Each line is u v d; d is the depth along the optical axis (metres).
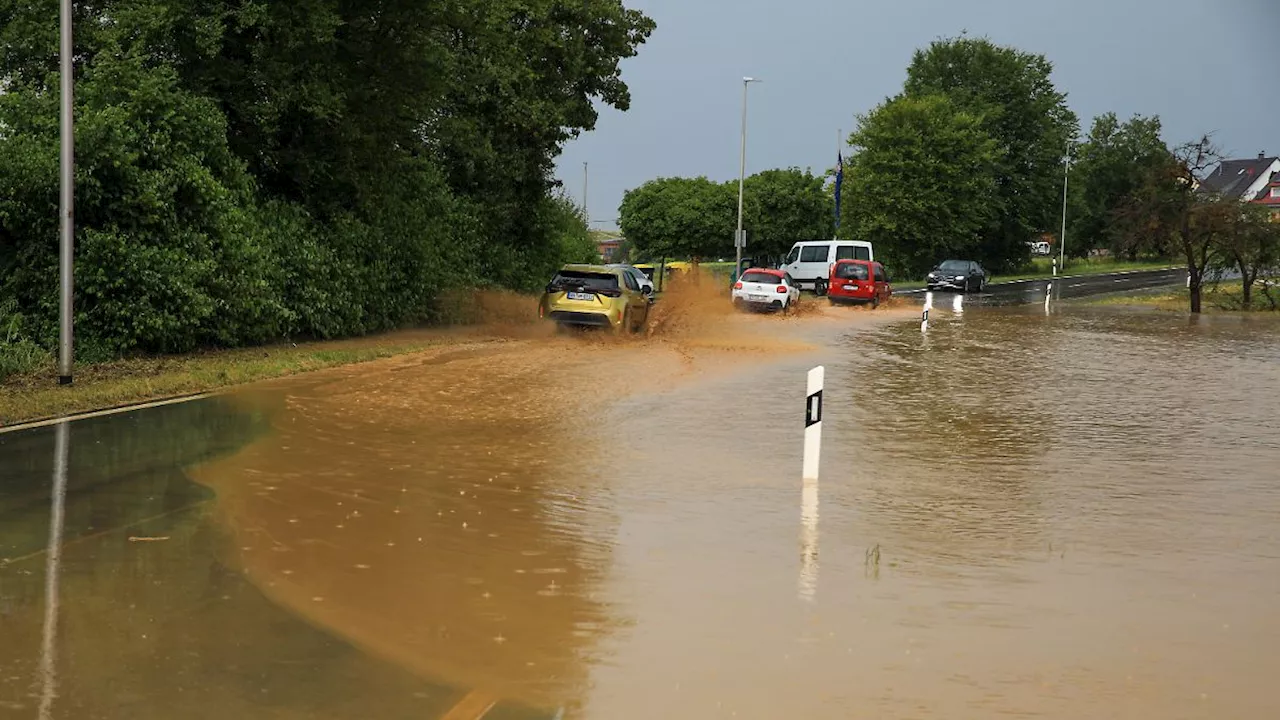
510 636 6.45
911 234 79.88
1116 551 8.70
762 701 5.56
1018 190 92.62
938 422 15.48
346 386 17.23
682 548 8.48
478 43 32.03
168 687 5.54
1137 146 109.88
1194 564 8.36
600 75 37.88
